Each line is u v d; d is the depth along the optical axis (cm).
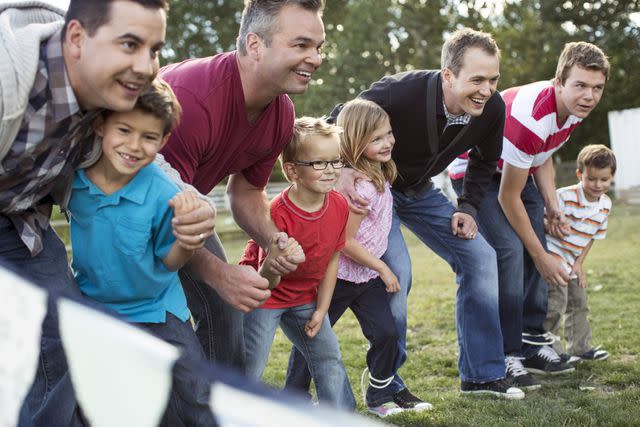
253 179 323
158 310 246
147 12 201
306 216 315
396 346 356
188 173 276
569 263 462
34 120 206
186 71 279
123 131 220
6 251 231
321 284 327
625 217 1567
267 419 89
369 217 362
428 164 392
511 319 429
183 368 206
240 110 281
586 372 438
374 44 2783
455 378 437
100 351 114
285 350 514
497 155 401
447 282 791
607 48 2767
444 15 2970
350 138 361
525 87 423
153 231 236
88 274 243
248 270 261
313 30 272
